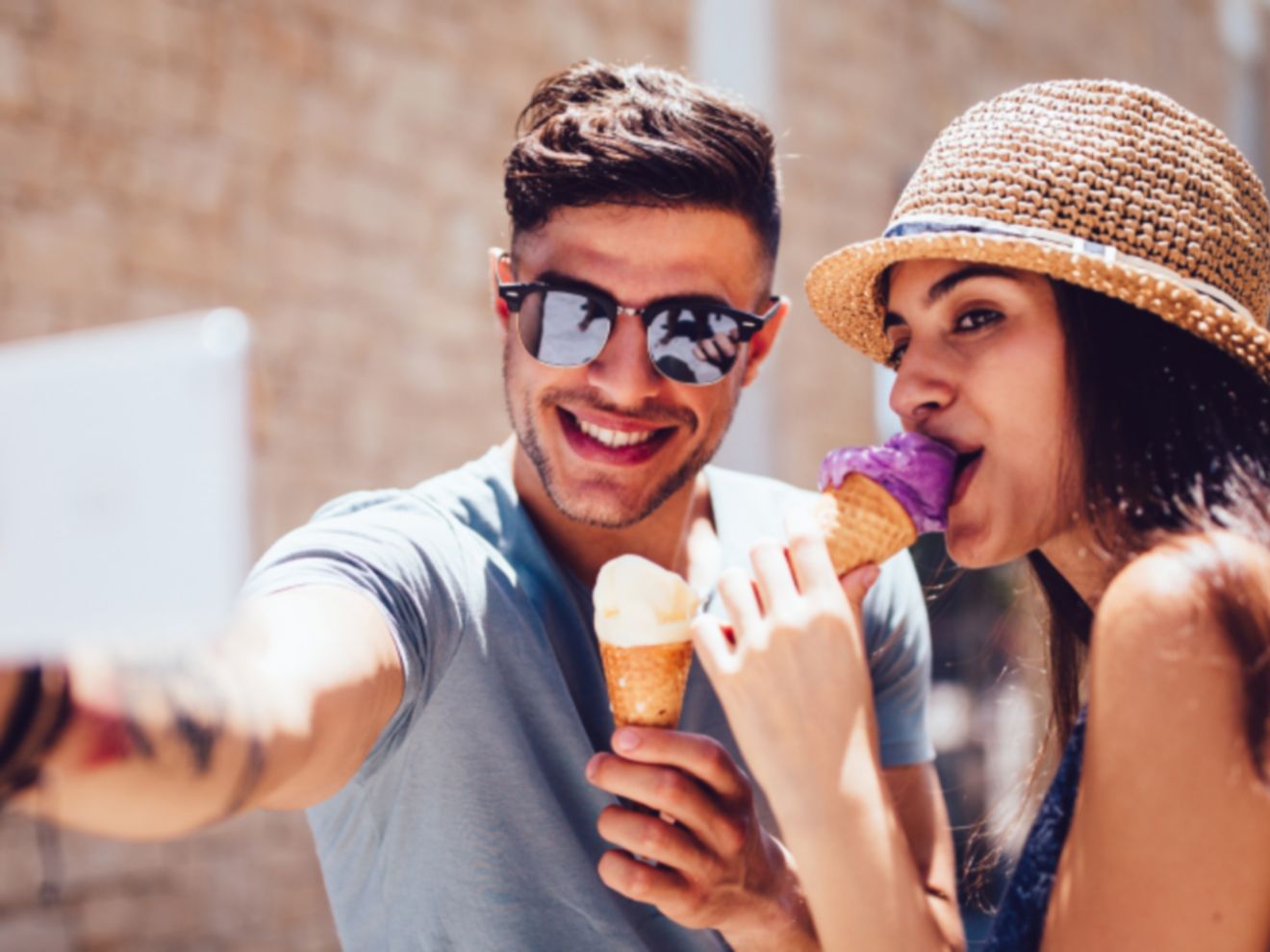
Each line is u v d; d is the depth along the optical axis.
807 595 1.62
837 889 1.53
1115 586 1.51
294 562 1.76
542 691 1.98
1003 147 1.79
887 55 8.67
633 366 2.07
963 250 1.71
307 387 5.85
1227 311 1.67
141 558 0.80
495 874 1.92
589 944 1.95
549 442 2.13
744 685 1.59
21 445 0.82
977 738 3.83
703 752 1.69
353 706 1.53
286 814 5.65
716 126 2.15
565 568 2.18
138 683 1.12
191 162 5.53
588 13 7.11
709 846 1.74
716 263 2.13
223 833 5.41
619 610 1.73
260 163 5.75
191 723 1.14
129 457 0.80
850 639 1.60
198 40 5.57
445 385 6.40
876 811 1.55
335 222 6.00
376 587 1.76
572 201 2.07
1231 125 11.94
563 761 1.98
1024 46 9.75
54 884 1.12
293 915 5.62
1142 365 1.73
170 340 0.80
